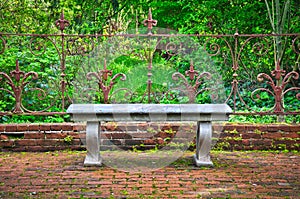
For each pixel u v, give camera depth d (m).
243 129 4.78
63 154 4.55
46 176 3.70
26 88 5.63
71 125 4.71
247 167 4.06
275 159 4.38
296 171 3.92
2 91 5.57
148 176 3.73
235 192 3.30
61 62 4.64
